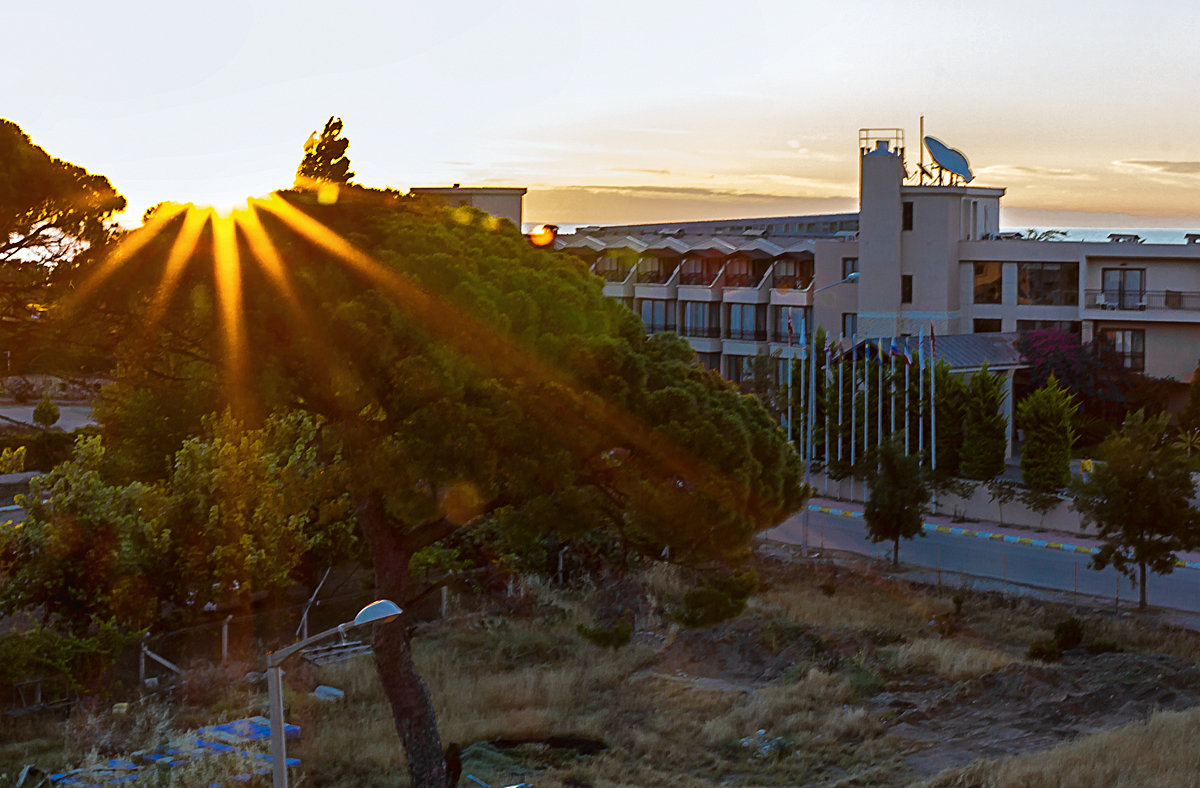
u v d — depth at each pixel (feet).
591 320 61.77
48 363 61.98
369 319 56.29
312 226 61.00
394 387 58.39
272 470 86.89
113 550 81.05
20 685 74.74
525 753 70.18
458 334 56.90
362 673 83.66
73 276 59.72
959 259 196.75
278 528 87.61
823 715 76.23
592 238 247.29
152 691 78.07
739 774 67.46
